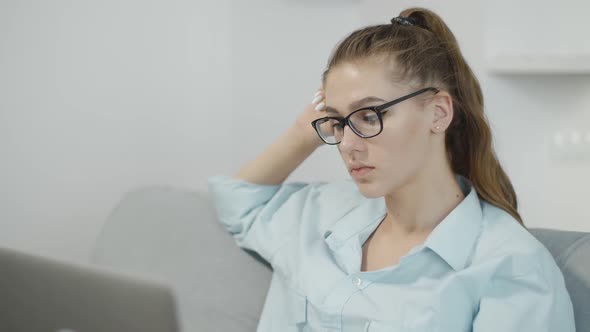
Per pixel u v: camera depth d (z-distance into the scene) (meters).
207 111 2.36
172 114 2.31
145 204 1.75
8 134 2.08
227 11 2.34
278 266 1.43
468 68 1.23
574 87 2.12
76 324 0.93
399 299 1.16
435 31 1.23
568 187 2.15
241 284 1.50
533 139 2.18
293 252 1.42
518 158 2.19
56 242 2.19
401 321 1.13
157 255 1.60
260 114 2.44
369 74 1.09
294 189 1.62
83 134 2.18
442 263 1.18
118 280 0.87
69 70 2.13
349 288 1.23
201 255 1.57
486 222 1.20
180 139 2.33
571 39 2.09
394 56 1.10
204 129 2.37
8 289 0.98
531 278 1.07
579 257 1.18
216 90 2.36
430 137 1.16
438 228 1.17
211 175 2.40
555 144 2.16
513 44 2.13
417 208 1.21
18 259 0.96
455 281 1.10
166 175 2.33
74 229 2.21
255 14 2.38
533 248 1.10
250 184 1.59
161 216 1.69
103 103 2.20
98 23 2.15
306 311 1.31
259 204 1.59
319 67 2.52
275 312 1.39
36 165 2.13
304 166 2.48
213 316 1.46
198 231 1.63
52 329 0.95
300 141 1.52
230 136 2.41
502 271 1.08
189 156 2.36
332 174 2.53
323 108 1.44
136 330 0.88
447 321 1.09
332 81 1.13
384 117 1.09
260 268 1.54
